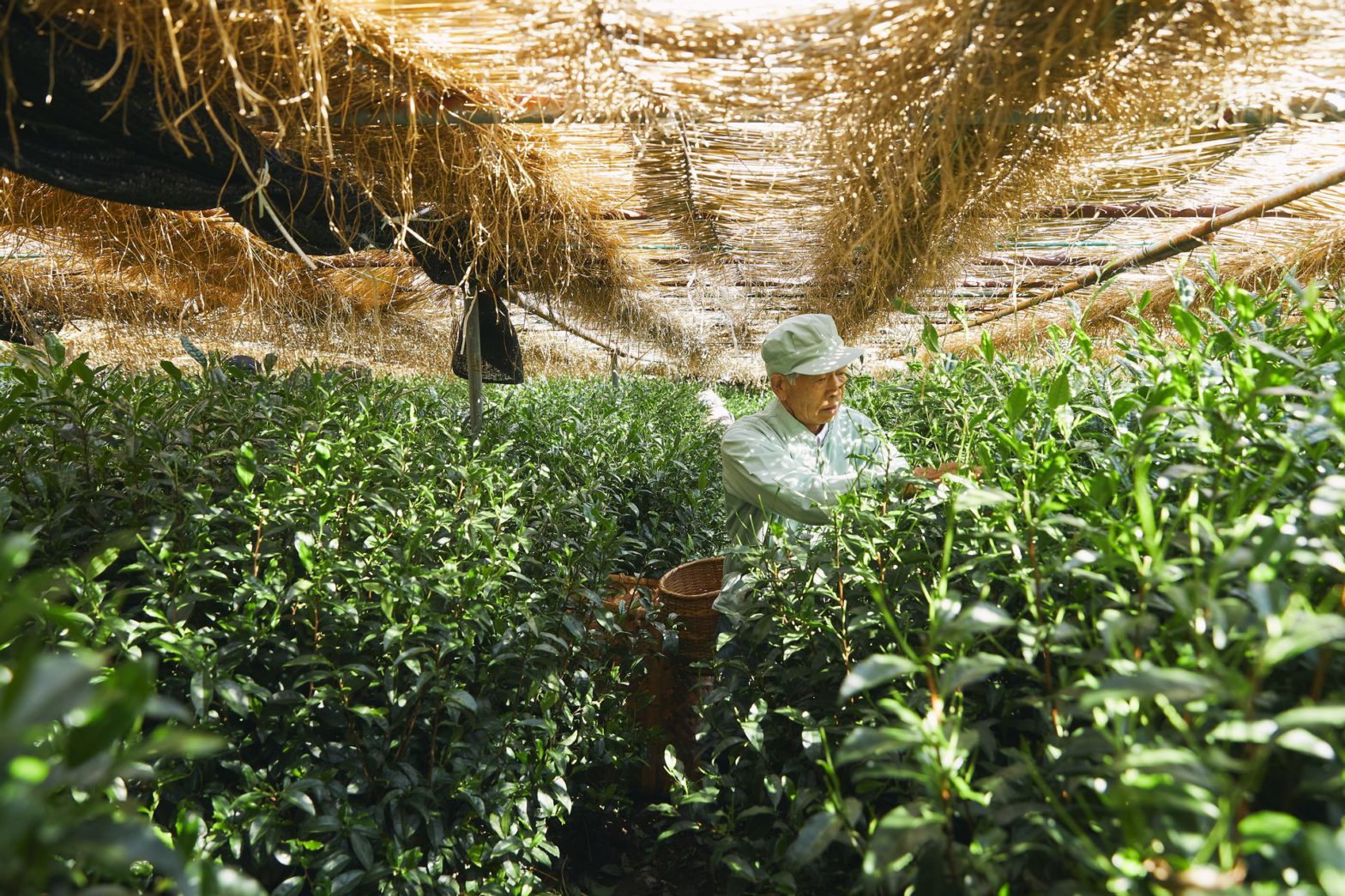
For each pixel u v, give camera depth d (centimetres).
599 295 556
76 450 250
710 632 329
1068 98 195
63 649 174
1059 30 172
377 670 233
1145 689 84
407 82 229
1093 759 115
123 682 69
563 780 262
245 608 213
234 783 216
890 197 243
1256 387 127
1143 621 107
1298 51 170
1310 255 389
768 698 212
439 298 679
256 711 211
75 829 73
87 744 70
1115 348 209
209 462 271
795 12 180
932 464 224
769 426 314
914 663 107
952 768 106
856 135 211
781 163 316
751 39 184
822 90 197
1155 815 92
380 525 255
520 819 243
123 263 456
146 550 217
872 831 133
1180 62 178
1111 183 334
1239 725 84
